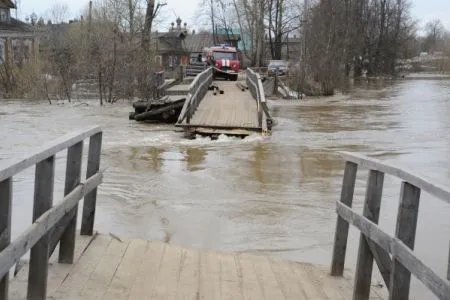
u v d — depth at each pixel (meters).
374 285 5.88
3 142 18.92
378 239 4.56
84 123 24.70
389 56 90.81
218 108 24.16
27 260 5.63
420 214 9.95
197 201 10.89
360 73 85.62
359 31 77.94
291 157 16.09
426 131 22.95
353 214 5.32
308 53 47.69
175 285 5.38
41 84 36.81
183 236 8.73
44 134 21.00
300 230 9.11
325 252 8.06
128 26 39.91
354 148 18.14
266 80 45.88
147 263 5.89
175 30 76.06
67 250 5.48
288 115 30.20
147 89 35.50
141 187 12.02
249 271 6.09
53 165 4.34
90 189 5.78
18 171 3.58
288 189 12.04
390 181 12.52
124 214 9.88
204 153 16.62
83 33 53.47
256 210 10.27
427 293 6.23
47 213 4.28
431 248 8.20
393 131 23.00
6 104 34.72
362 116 29.59
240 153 16.69
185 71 49.38
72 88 38.62
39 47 50.03
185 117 21.23
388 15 91.56
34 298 4.48
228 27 85.12
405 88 59.97
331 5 50.16
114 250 6.14
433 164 15.49
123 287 5.14
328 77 47.12
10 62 39.56
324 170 14.21
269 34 77.50
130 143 18.48
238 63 41.41
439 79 83.56
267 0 75.75
